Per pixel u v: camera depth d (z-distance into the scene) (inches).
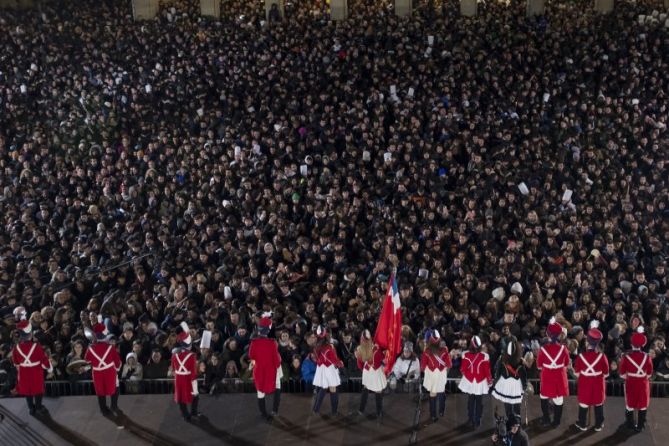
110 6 1545.3
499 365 555.2
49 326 683.4
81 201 904.9
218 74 1190.3
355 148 971.3
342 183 922.7
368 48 1241.4
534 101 1064.2
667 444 562.9
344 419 604.4
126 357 655.8
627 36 1226.0
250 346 597.6
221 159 956.0
